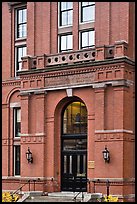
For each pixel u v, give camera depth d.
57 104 33.28
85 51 32.44
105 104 30.80
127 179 29.70
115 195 29.27
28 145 34.12
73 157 32.97
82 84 31.78
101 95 30.91
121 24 31.42
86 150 32.31
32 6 36.06
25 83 34.75
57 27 34.94
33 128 34.19
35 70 34.03
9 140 37.78
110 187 29.58
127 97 30.52
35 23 35.84
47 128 33.59
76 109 33.38
